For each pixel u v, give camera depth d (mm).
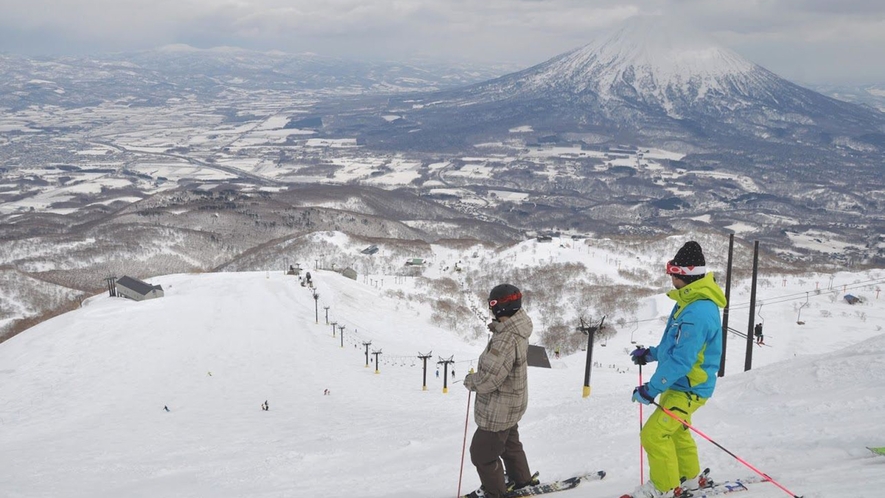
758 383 16094
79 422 43094
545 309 119000
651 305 104875
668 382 6453
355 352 72188
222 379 58938
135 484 15656
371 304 107000
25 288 157625
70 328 79000
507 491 8164
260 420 37531
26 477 18891
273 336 78062
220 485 13695
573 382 47281
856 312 75312
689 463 7031
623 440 12086
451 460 12891
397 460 14172
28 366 63594
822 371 15344
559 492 8195
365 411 40844
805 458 8266
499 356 7094
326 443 20828
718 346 6578
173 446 26469
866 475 6480
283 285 110375
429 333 93688
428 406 44688
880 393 12141
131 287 99750
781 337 65375
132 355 68062
